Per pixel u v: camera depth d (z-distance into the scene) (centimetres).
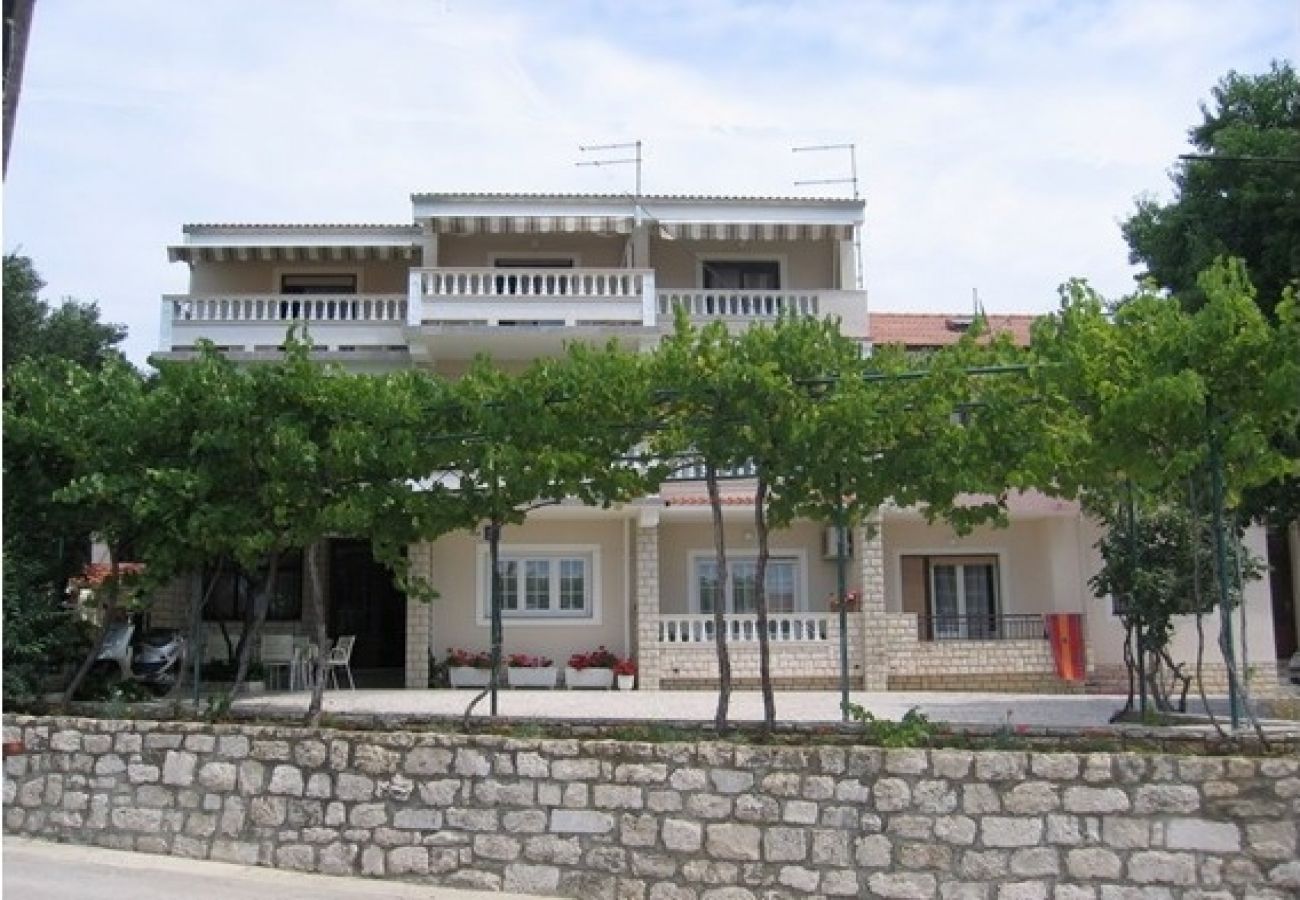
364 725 1277
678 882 981
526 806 1023
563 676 2639
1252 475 1157
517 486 1256
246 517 1328
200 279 3023
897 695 2383
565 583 2728
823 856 959
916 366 1213
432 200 2844
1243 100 2284
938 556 2842
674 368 1209
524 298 2755
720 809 981
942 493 1184
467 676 2570
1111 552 1705
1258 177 2083
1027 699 2269
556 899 999
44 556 1481
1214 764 915
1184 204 2239
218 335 2783
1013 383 1184
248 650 1529
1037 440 1155
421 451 1302
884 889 946
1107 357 1162
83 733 1166
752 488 2633
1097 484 1240
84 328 3167
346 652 2453
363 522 1303
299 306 2841
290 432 1287
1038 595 2803
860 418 1141
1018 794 938
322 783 1074
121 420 1367
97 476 1323
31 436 1388
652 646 2555
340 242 2922
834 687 2553
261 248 2919
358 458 1289
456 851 1031
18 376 1429
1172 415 1123
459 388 1300
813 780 970
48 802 1167
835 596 2678
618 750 1010
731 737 1147
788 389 1159
